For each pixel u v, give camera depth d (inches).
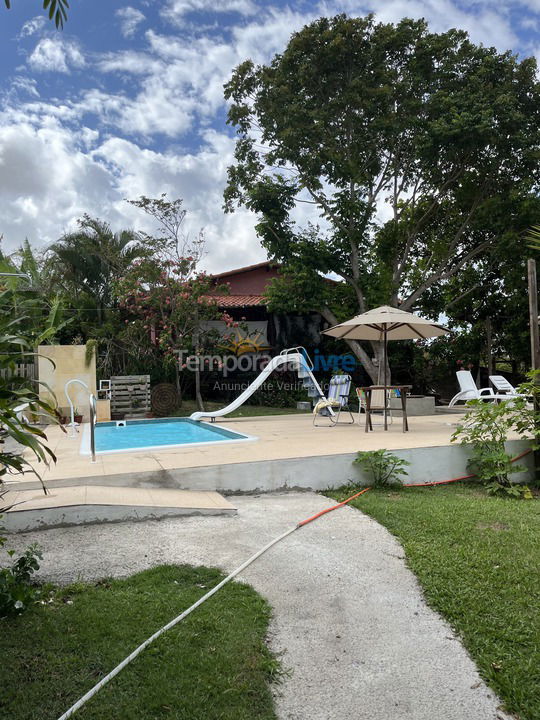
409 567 148.6
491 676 101.5
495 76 583.8
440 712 92.9
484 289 705.0
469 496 233.3
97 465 229.6
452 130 536.4
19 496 190.4
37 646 104.0
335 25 588.4
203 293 574.9
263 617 120.3
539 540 165.5
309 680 100.4
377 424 406.0
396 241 637.3
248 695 94.4
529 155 555.5
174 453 257.6
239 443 289.1
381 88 572.4
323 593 133.5
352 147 605.6
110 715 86.4
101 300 701.3
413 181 642.8
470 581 137.5
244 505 209.2
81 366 465.4
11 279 109.3
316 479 238.7
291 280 627.5
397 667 104.7
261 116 621.3
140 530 174.7
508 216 580.4
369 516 194.4
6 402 88.1
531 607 124.2
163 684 94.6
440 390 748.0
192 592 130.0
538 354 268.4
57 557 149.8
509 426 261.7
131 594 127.1
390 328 391.5
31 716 85.3
